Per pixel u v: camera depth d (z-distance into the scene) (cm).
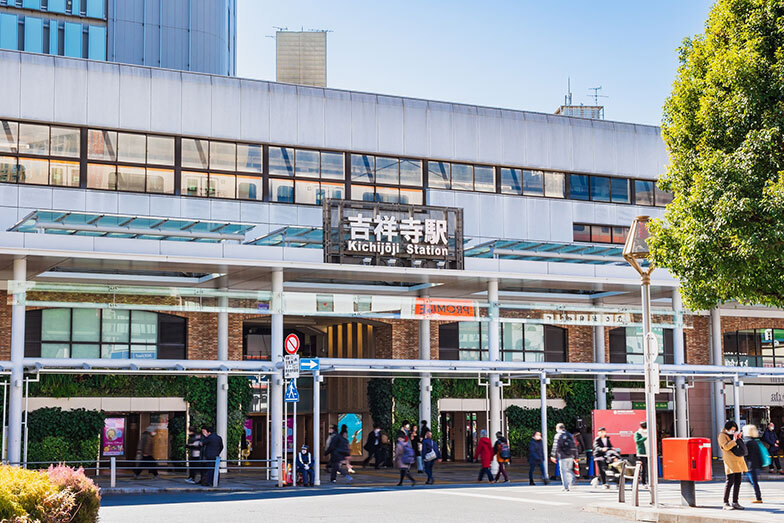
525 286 3450
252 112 3312
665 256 2100
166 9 6994
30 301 2664
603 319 3341
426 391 3562
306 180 3384
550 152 3784
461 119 3634
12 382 2603
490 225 3647
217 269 2973
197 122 3228
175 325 3306
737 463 1808
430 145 3572
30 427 2966
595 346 3903
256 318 3441
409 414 3553
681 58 2167
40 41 6531
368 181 3478
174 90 3212
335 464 2792
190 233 2872
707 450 1873
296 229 3017
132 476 3002
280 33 9019
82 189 3062
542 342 3869
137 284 3266
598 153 3875
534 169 3766
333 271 3039
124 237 2892
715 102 2005
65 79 3066
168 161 3200
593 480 2514
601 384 3762
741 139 1970
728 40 2056
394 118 3525
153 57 6900
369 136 3478
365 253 3041
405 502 2034
